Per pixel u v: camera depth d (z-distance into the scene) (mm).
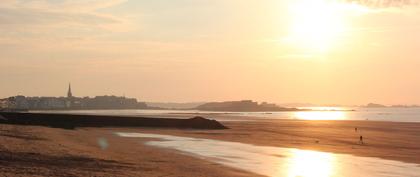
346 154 47844
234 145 56500
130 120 104938
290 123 143500
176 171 31500
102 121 103188
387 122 161250
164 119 105812
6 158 31625
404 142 67062
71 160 33625
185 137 70625
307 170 35125
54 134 62031
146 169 31641
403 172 35219
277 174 32625
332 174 33531
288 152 48781
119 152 42781
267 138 71562
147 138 66438
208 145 55812
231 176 30547
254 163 38438
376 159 43562
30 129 68312
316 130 101188
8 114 102375
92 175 27078
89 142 52906
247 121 158250
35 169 27734
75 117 103500
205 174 30812
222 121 156250
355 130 101438
